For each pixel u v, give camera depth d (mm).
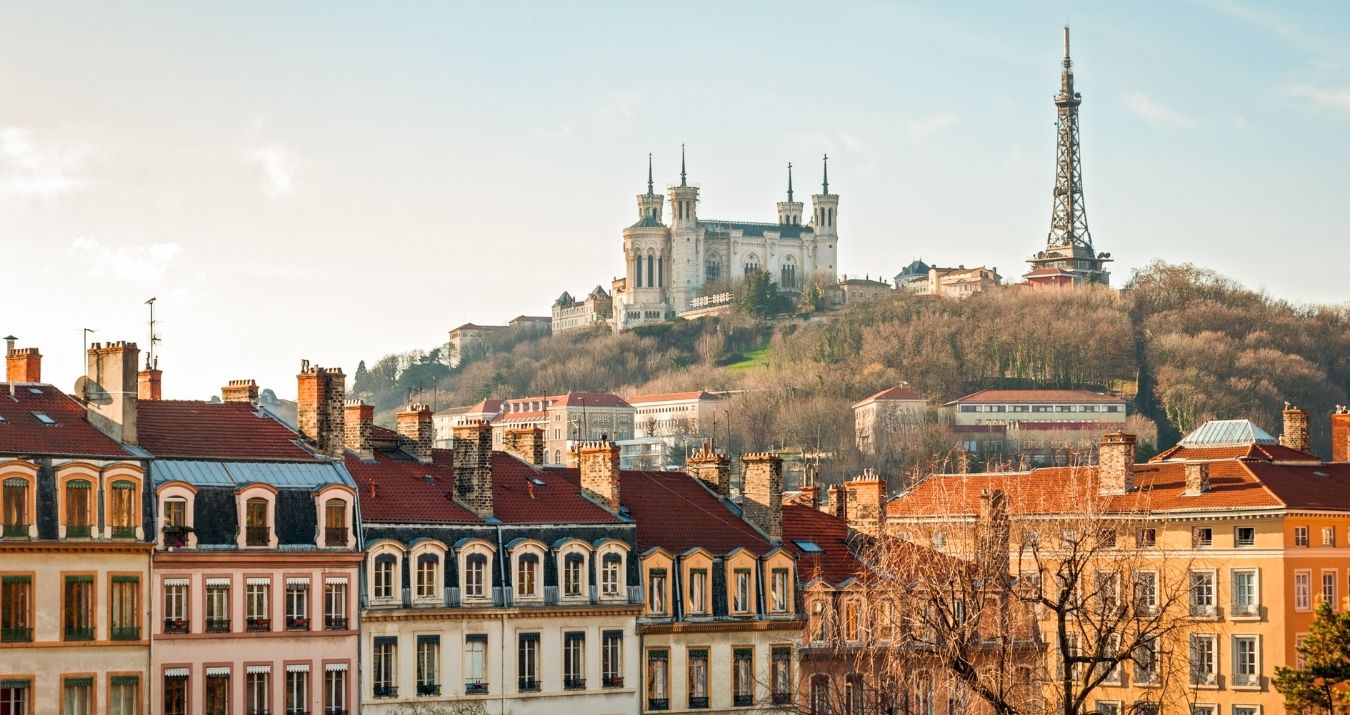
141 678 186375
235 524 192250
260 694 192250
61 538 183250
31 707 181250
